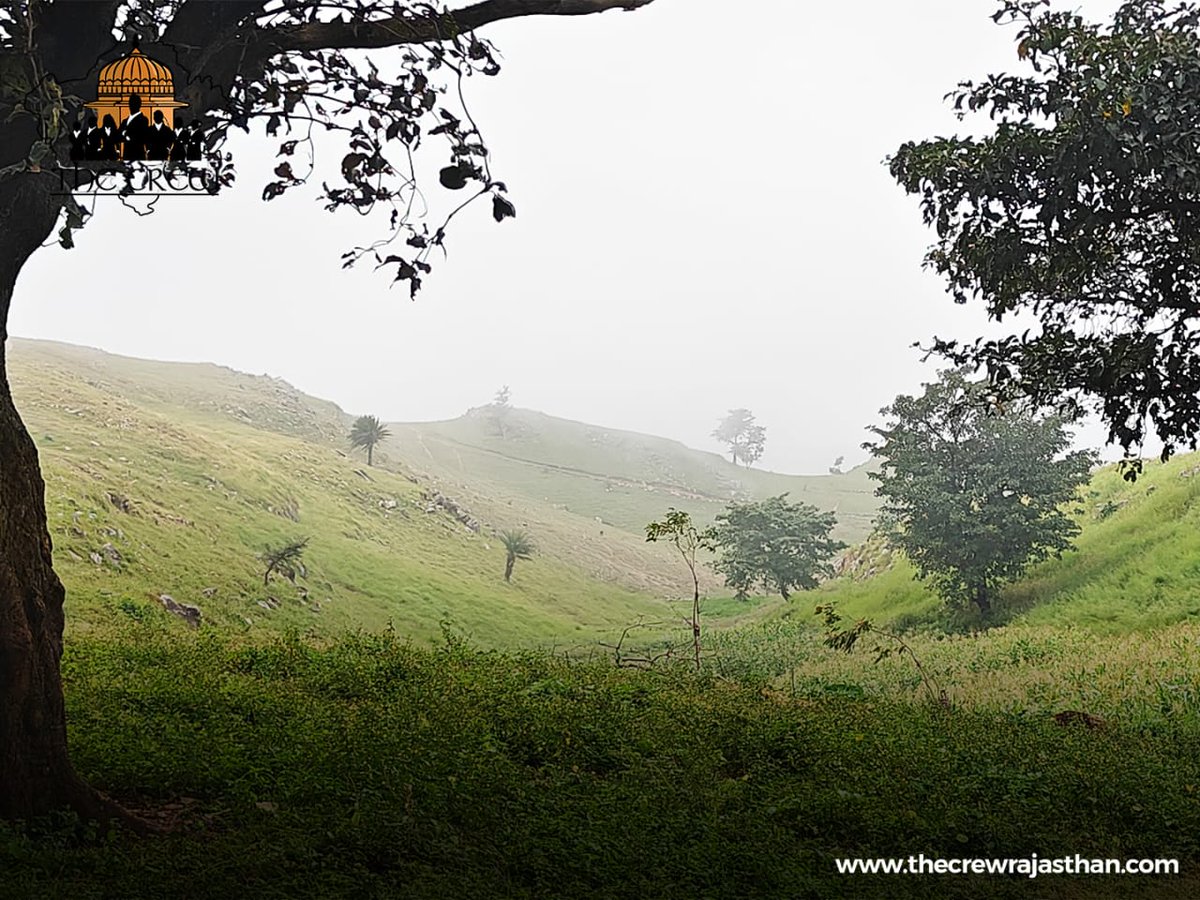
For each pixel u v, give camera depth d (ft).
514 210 19.76
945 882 24.39
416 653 56.70
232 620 128.57
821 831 28.66
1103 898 24.50
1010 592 127.34
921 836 27.89
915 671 83.15
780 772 35.14
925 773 34.47
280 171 20.39
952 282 49.11
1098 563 121.49
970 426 122.72
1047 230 41.57
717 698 50.57
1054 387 46.78
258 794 25.17
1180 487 129.70
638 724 40.11
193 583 132.57
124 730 29.63
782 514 201.98
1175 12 41.83
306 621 142.92
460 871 21.27
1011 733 43.62
